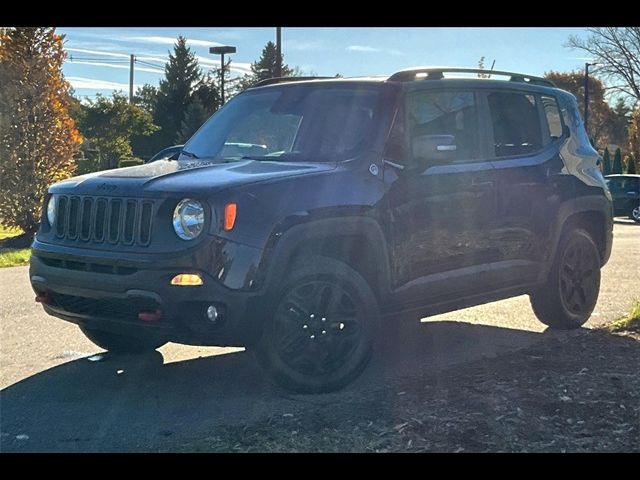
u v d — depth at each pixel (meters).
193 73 65.69
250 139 5.95
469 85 6.16
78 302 4.99
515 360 5.72
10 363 5.94
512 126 6.45
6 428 4.50
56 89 17.98
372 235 5.15
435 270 5.64
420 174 5.50
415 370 5.68
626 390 4.86
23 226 17.64
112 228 4.86
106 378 5.53
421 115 5.74
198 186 4.71
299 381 4.96
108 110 51.41
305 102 5.94
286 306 4.87
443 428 4.28
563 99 7.12
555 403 4.63
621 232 19.67
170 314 4.57
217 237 4.56
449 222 5.67
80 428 4.48
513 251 6.24
